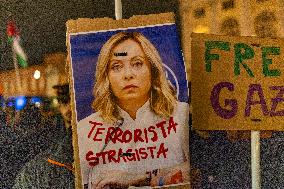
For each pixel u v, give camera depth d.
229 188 1.48
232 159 1.49
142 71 1.23
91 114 1.21
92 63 1.22
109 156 1.21
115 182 1.20
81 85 1.21
